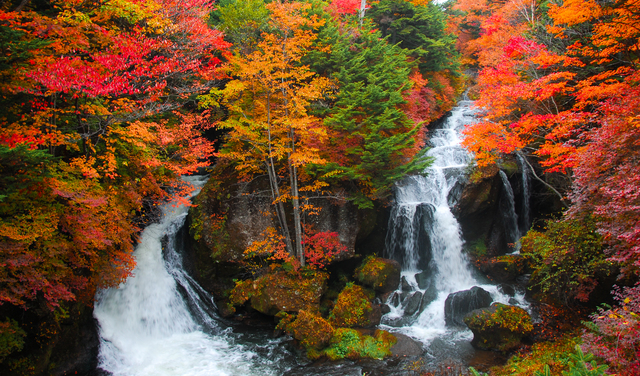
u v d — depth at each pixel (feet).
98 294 33.42
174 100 47.11
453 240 46.70
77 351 28.73
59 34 26.07
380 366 29.89
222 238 41.42
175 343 34.68
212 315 39.73
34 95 27.27
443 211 48.06
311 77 50.70
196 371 29.86
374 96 43.52
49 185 23.47
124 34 32.30
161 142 35.68
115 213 28.96
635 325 16.76
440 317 37.24
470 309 36.96
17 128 24.14
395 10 67.87
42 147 28.27
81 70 25.16
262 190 43.24
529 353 29.40
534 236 43.50
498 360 30.09
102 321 32.53
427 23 67.77
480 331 31.94
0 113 25.35
